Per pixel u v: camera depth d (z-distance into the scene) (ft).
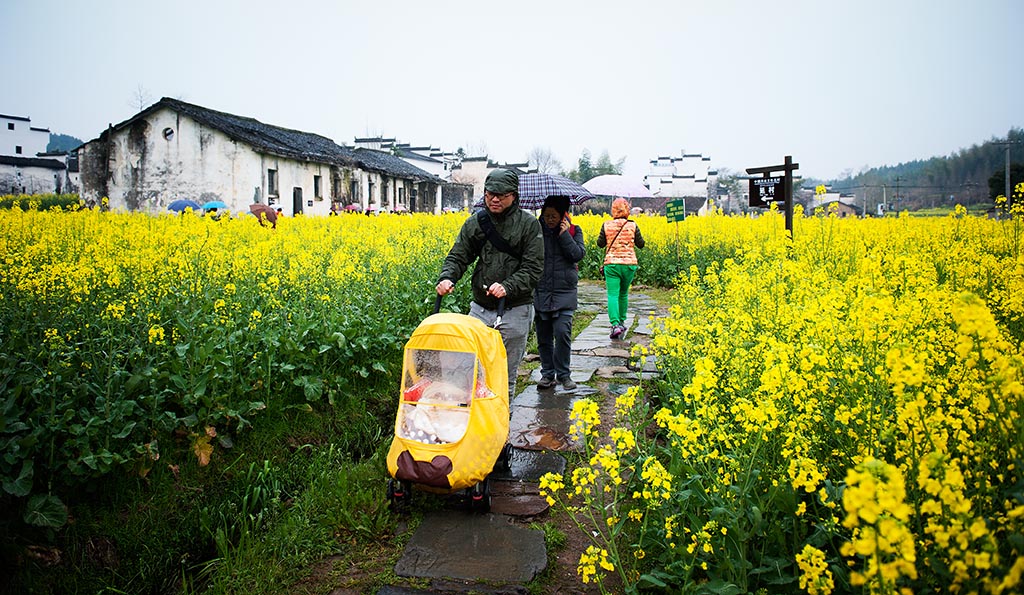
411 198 138.82
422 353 14.20
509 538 12.56
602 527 12.92
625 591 10.36
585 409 10.47
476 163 188.96
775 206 34.78
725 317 18.08
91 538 12.48
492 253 16.48
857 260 26.00
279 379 18.04
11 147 196.24
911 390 9.09
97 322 15.47
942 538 6.65
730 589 9.21
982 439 9.02
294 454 16.67
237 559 12.16
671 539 10.86
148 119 87.51
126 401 13.30
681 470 11.34
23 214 35.76
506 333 16.55
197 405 15.39
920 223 37.88
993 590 5.84
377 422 19.29
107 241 25.61
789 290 20.54
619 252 29.37
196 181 86.63
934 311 12.17
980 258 21.59
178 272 20.67
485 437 13.32
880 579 6.41
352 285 24.09
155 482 13.88
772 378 10.08
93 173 89.25
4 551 11.39
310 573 11.87
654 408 18.38
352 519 13.17
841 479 10.55
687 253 49.88
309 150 99.86
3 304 15.38
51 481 12.07
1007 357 8.07
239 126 93.45
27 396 12.59
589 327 32.76
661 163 273.75
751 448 10.46
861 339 11.86
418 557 11.99
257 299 20.77
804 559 8.37
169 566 12.83
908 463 8.75
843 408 10.61
